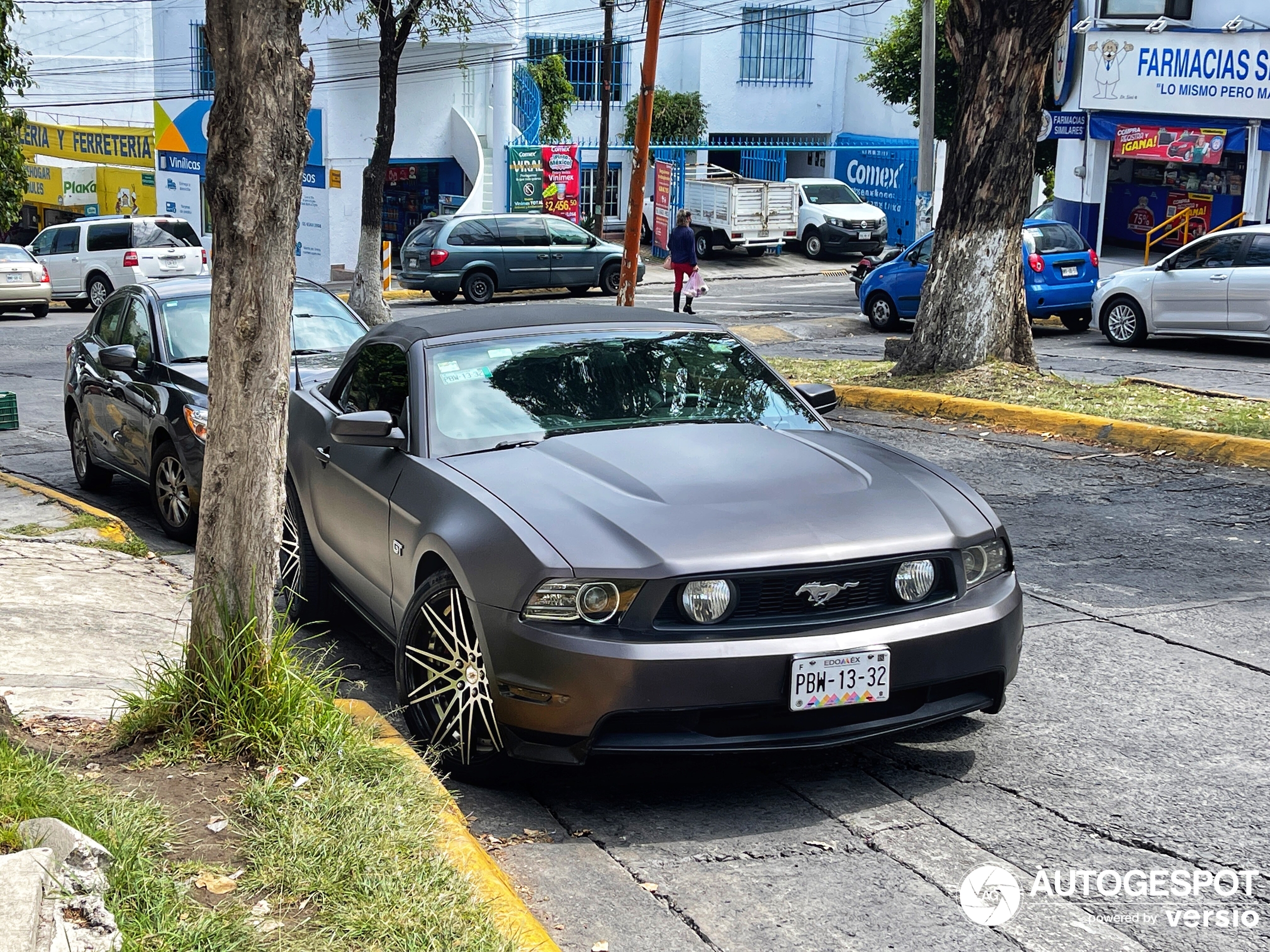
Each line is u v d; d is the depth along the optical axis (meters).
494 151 36.69
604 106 35.44
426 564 4.98
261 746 4.22
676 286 23.53
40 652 5.70
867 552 4.42
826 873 4.00
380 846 3.69
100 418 9.86
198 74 39.28
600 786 4.70
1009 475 9.45
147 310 9.55
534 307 6.51
